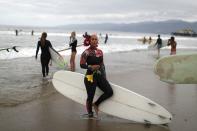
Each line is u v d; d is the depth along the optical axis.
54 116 7.47
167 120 6.83
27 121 7.06
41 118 7.30
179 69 5.84
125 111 7.10
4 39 51.09
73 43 15.53
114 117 7.44
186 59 5.85
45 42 12.92
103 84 7.03
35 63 18.31
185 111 8.16
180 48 46.62
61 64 13.59
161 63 5.81
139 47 43.12
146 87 11.52
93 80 6.99
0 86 11.01
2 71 14.64
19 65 17.14
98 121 7.14
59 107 8.27
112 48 37.88
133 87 11.48
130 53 30.12
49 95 9.64
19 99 9.06
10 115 7.47
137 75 14.72
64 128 6.66
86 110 8.03
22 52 26.08
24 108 8.10
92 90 7.04
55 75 7.64
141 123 7.04
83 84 7.45
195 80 5.86
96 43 6.97
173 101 9.28
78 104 8.60
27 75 13.62
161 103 8.98
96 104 7.22
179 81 5.86
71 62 15.65
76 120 7.20
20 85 11.29
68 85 7.57
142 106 6.99
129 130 6.59
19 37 61.69
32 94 9.76
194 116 7.71
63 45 40.88
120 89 7.13
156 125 6.94
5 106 8.25
